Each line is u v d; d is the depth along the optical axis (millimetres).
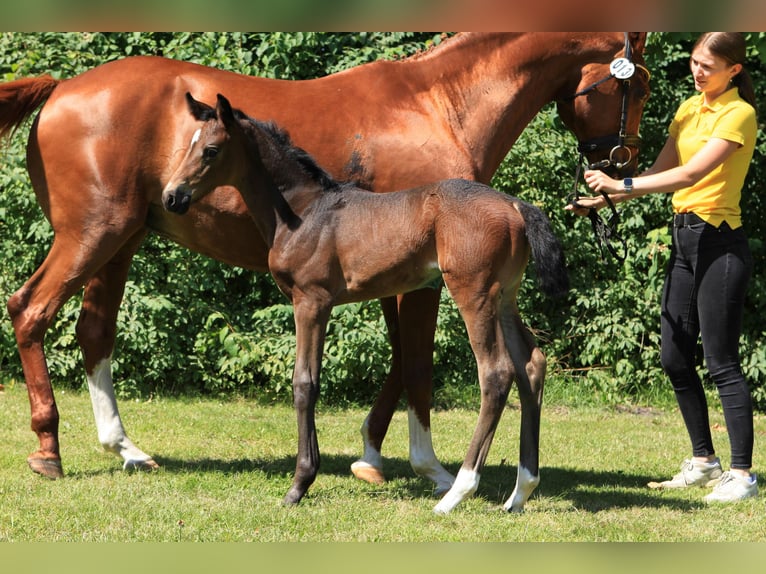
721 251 5730
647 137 11031
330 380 9844
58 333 9984
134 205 5809
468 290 4844
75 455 6648
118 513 5043
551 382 10773
